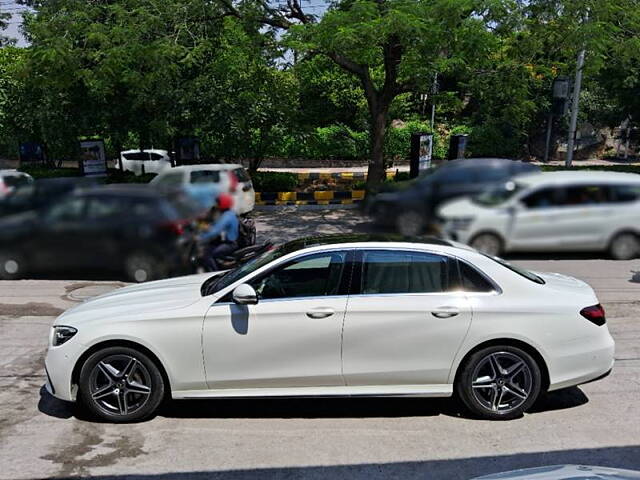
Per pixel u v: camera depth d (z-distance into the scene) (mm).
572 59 14680
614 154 29281
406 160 26734
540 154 28234
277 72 17359
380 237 4934
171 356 4371
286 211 16344
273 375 4395
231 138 17312
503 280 4512
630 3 13266
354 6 11164
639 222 5453
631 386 5172
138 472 3844
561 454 4047
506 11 11328
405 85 14781
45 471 3854
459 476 3785
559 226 5406
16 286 8352
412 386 4441
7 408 4793
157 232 5777
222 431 4414
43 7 13516
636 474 2707
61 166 22797
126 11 12469
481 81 14445
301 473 3830
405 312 4352
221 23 14977
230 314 4363
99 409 4469
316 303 4387
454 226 5488
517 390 4469
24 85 17844
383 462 3959
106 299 4855
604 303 7566
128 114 16656
